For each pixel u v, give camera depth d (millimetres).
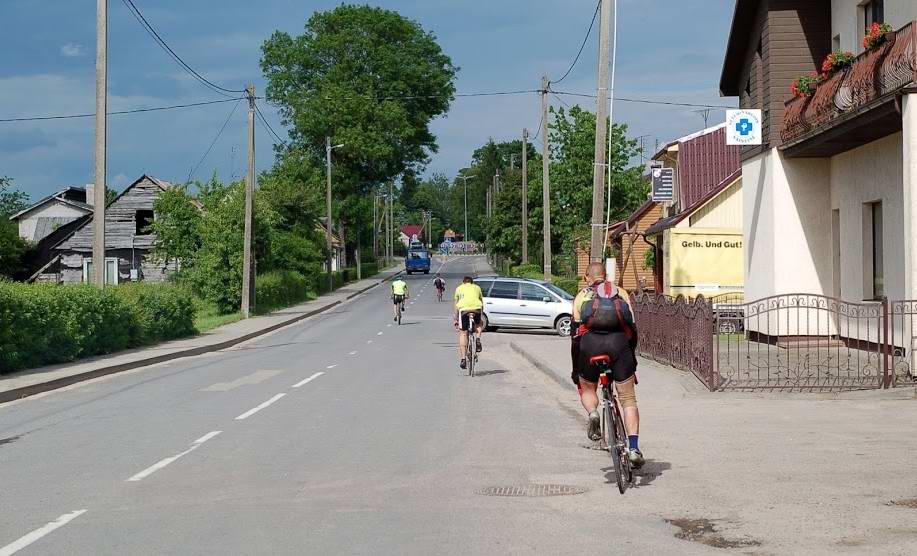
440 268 106250
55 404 15625
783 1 22109
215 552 6691
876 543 6707
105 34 24344
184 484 9047
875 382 15242
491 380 18562
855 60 18156
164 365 23172
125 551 6750
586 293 9539
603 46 21656
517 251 74562
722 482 8828
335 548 6754
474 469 9656
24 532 7309
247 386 17828
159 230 50188
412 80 76688
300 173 74188
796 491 8383
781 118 22125
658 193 40812
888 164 18656
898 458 9828
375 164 78125
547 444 11164
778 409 13422
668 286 32688
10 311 19469
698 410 13445
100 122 24641
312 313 46656
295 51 76562
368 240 99375
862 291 20203
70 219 71562
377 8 77625
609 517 7605
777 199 22094
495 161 170500
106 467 9953
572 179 55562
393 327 36406
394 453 10602
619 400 9008
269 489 8781
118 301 25797
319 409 14422
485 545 6812
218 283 44875
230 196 46094
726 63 25609
